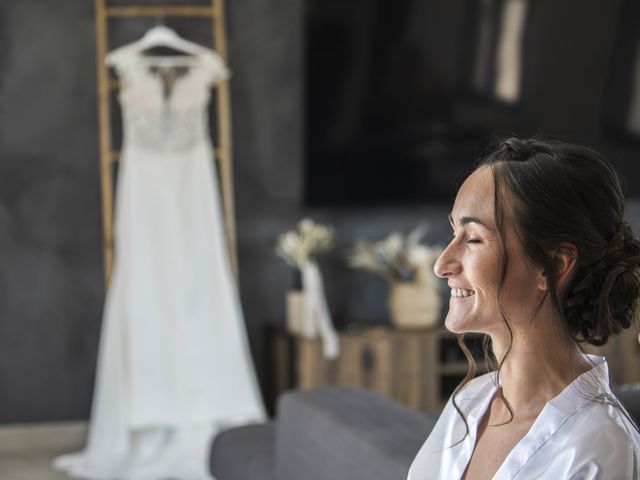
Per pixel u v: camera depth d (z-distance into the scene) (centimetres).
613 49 547
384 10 525
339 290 546
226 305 476
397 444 190
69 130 504
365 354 496
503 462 108
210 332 472
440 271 110
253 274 530
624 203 109
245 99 526
